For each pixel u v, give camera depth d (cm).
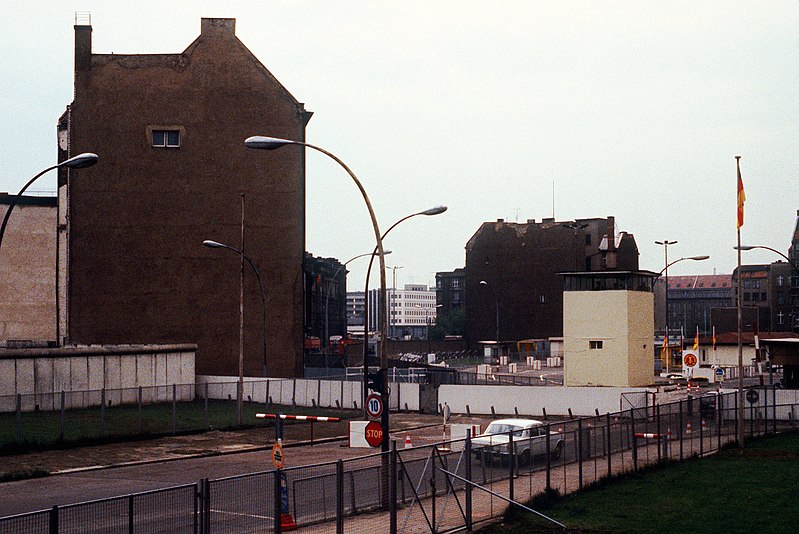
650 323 8525
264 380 7331
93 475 4353
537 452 3847
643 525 3009
